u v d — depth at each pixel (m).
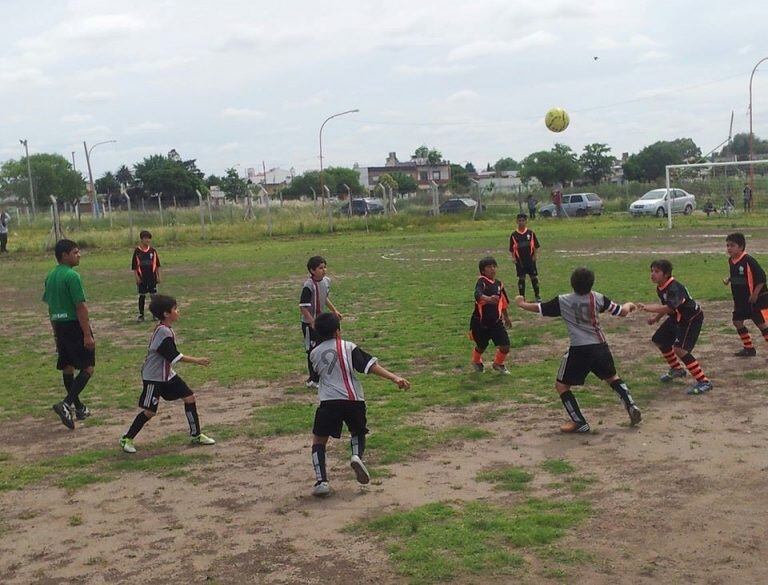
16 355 14.41
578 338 8.17
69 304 9.57
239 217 54.75
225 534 6.16
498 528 5.92
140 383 11.70
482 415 8.98
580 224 47.28
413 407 9.40
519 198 56.56
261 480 7.33
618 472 7.02
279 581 5.33
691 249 27.62
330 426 6.91
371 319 15.86
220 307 18.98
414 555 5.53
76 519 6.57
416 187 104.81
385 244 37.12
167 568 5.62
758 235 32.44
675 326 9.66
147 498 7.02
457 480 7.03
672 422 8.38
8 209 63.75
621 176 101.75
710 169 53.16
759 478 6.70
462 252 31.31
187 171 86.81
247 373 11.81
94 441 8.91
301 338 14.57
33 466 8.07
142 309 17.72
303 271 26.67
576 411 8.16
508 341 10.77
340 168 100.88
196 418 8.48
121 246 41.84
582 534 5.78
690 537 5.66
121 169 100.38
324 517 6.38
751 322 13.60
